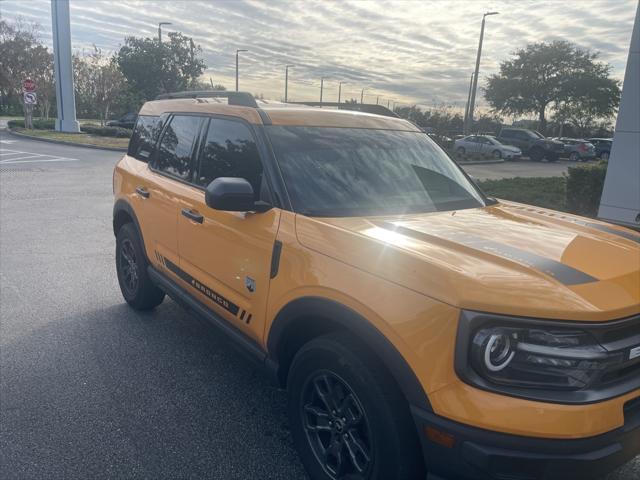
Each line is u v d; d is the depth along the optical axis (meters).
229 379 3.94
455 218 3.03
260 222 3.04
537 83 47.94
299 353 2.74
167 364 4.14
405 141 3.82
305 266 2.66
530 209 3.54
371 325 2.29
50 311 5.13
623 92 9.11
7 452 3.04
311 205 2.98
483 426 1.99
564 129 54.84
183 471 2.93
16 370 3.97
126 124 33.81
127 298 5.20
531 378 2.01
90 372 3.98
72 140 25.42
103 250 7.34
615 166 9.34
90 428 3.29
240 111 3.60
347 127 3.67
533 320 1.99
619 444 2.05
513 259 2.30
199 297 3.77
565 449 1.95
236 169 3.43
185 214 3.79
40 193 11.75
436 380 2.08
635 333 2.16
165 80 40.56
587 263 2.38
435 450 2.11
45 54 36.84
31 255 7.00
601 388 2.05
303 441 2.81
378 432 2.30
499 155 31.34
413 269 2.23
